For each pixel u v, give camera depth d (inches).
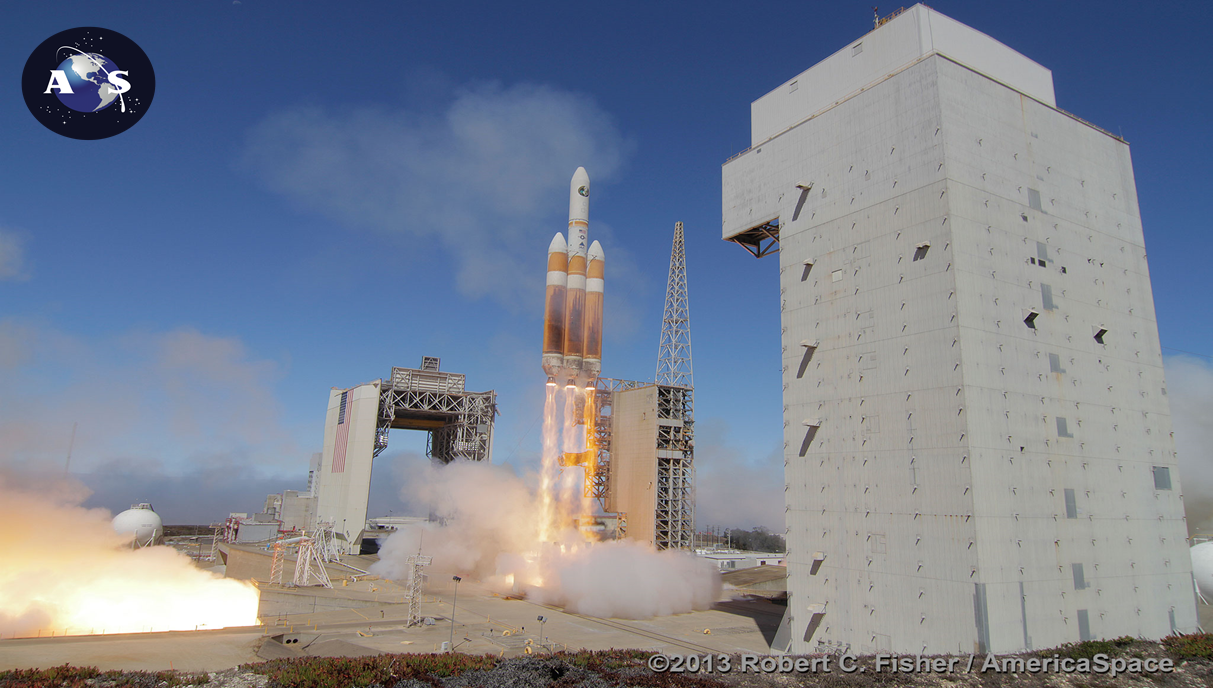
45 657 1437.0
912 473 1756.9
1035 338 1852.9
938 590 1649.9
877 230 1966.0
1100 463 1898.4
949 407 1695.4
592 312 3572.8
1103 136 2246.6
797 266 2214.6
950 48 1999.3
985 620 1546.5
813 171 2215.8
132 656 1483.8
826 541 1961.1
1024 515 1686.8
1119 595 1822.1
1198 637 1555.1
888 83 1998.0
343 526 3905.0
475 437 4013.3
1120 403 2009.1
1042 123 2073.1
